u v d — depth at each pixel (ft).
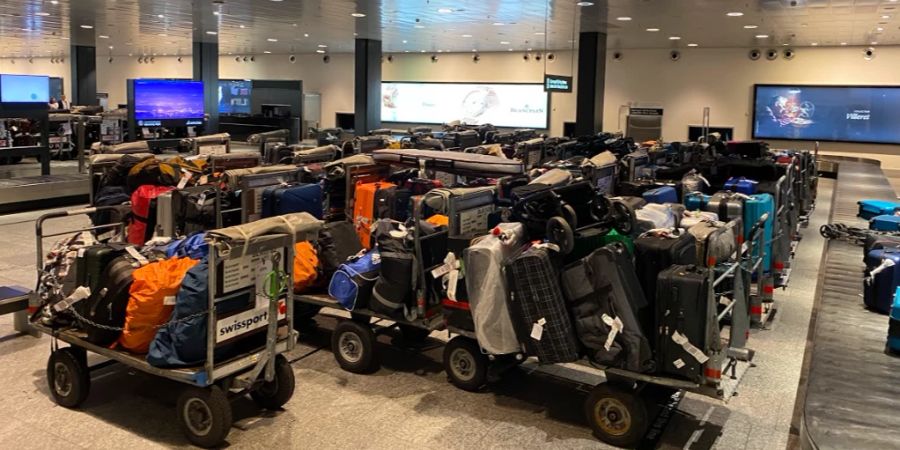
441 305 15.30
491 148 29.76
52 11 49.29
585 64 56.34
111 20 54.95
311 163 27.20
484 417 13.55
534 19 48.62
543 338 12.60
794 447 12.55
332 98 97.76
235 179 20.83
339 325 15.83
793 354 17.49
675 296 11.72
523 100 83.56
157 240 15.03
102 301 12.44
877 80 64.85
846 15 42.93
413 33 61.00
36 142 48.06
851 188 41.65
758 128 70.54
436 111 90.12
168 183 23.48
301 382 15.14
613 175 24.36
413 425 13.16
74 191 39.99
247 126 90.33
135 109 49.62
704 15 44.50
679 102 74.18
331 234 16.79
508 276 12.78
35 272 23.70
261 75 104.37
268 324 12.46
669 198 21.26
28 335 17.99
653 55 74.79
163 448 12.13
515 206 14.52
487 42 70.23
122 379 15.12
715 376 11.84
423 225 15.69
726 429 13.26
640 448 12.41
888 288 17.17
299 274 16.28
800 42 63.10
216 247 11.48
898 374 13.35
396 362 16.38
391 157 20.63
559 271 12.69
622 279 12.09
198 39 68.80
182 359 11.79
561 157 34.14
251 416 13.44
